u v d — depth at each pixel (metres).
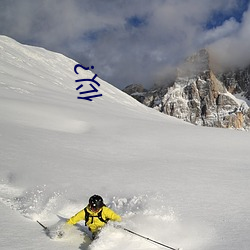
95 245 5.22
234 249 5.15
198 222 6.48
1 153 12.83
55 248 5.20
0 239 5.27
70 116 28.94
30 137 17.31
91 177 10.46
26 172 10.48
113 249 5.20
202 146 20.03
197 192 9.02
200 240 5.62
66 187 9.10
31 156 12.95
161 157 15.68
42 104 32.78
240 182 10.50
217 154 17.50
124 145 18.45
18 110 26.95
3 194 8.30
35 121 24.50
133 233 5.44
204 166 13.42
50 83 71.06
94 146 17.19
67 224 5.82
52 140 17.33
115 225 5.68
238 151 18.88
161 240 5.56
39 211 7.06
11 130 18.56
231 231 6.01
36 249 5.07
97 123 27.67
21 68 74.69
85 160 13.39
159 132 24.38
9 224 6.01
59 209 7.30
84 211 5.78
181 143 20.62
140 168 12.46
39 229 5.98
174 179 10.67
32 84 56.28
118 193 8.74
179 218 6.67
